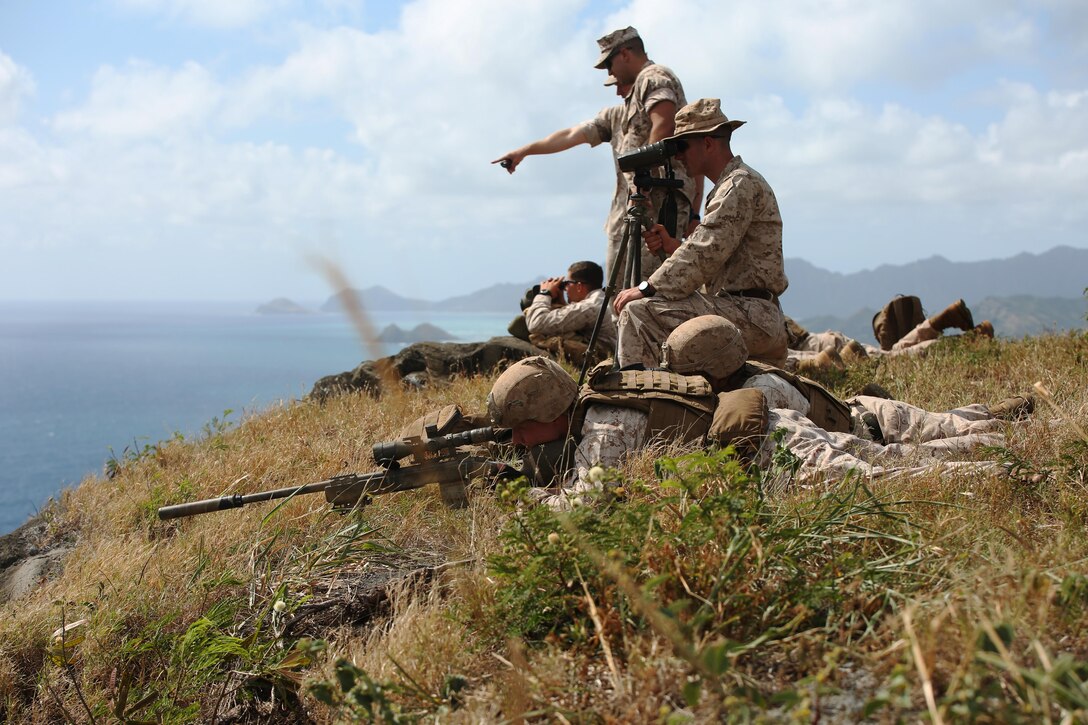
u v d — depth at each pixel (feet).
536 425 15.43
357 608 12.69
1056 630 7.70
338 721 9.38
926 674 6.19
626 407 15.10
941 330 33.50
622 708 7.64
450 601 10.97
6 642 13.48
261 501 15.60
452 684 8.55
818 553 9.90
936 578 9.02
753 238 20.83
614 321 27.55
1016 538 9.78
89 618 13.46
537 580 9.36
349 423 22.38
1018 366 24.30
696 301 20.45
